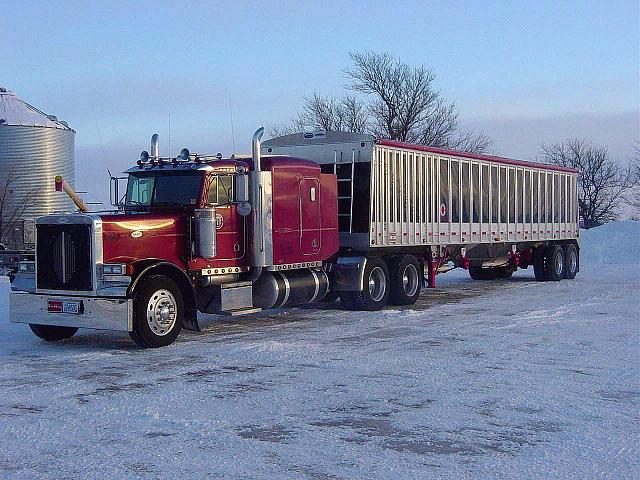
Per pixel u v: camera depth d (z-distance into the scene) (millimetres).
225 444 6910
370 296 16578
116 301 11453
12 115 39000
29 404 8398
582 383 9328
